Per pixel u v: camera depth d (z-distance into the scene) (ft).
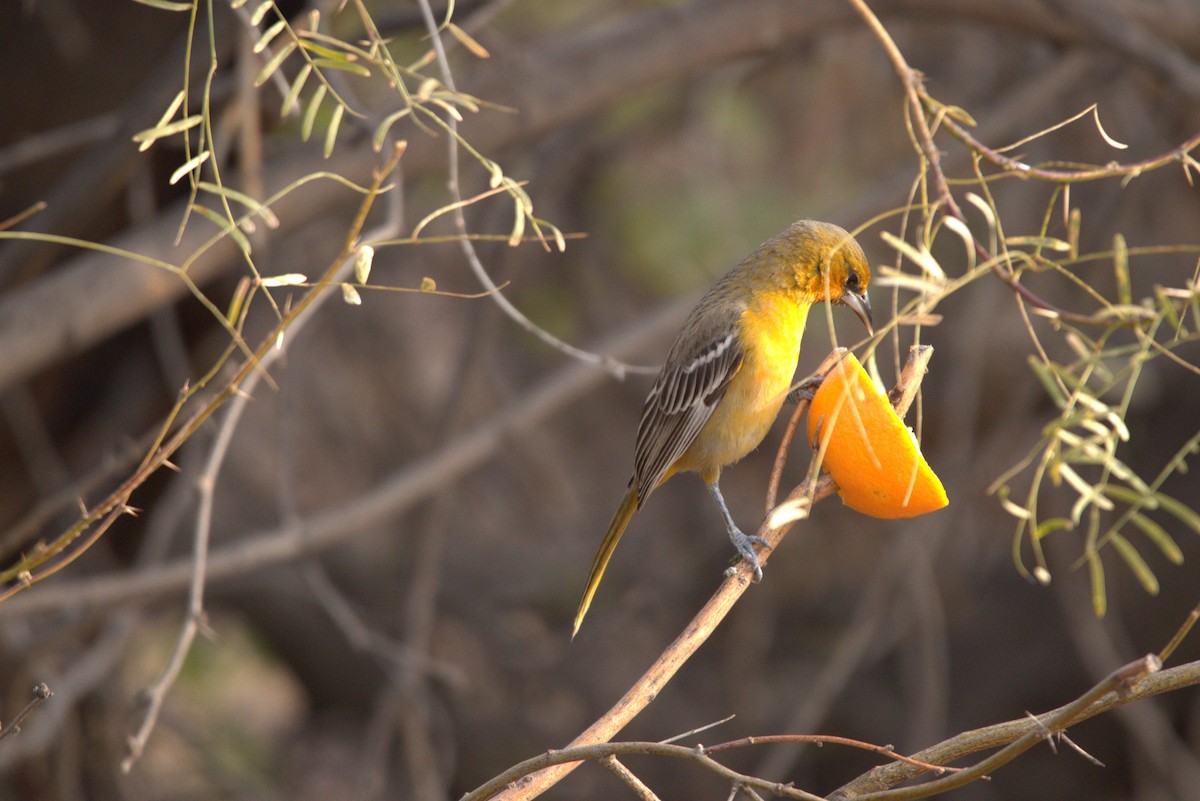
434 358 57.26
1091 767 42.68
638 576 55.88
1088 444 11.90
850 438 14.87
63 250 33.27
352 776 50.78
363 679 51.65
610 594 55.52
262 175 28.96
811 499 13.96
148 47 31.50
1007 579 47.34
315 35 13.25
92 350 37.91
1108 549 42.42
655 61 33.78
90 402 38.68
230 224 12.02
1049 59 43.98
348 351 55.36
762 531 14.52
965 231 12.82
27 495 37.47
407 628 38.96
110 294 27.14
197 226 27.96
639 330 37.68
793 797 11.75
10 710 33.88
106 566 39.60
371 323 55.06
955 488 41.45
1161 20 37.76
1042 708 43.83
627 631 53.67
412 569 39.11
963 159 38.96
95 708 42.09
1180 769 39.75
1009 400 50.44
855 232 12.98
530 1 48.93
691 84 45.03
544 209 45.32
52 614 37.37
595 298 52.44
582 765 50.75
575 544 57.98
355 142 23.40
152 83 25.98
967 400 43.14
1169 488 42.06
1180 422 42.88
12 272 28.63
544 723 51.29
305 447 56.29
